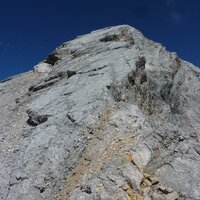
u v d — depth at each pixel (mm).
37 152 22984
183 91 34719
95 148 22250
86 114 24453
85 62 31312
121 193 19094
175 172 21797
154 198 19531
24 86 35156
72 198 19359
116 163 20766
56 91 28297
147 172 21062
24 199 20641
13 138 25484
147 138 22688
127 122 23656
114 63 29188
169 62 35062
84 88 27125
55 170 21734
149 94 29812
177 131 24828
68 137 23391
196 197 20641
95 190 19266
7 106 31359
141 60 29734
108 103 25234
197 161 23094
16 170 22141
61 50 36875
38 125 25359
